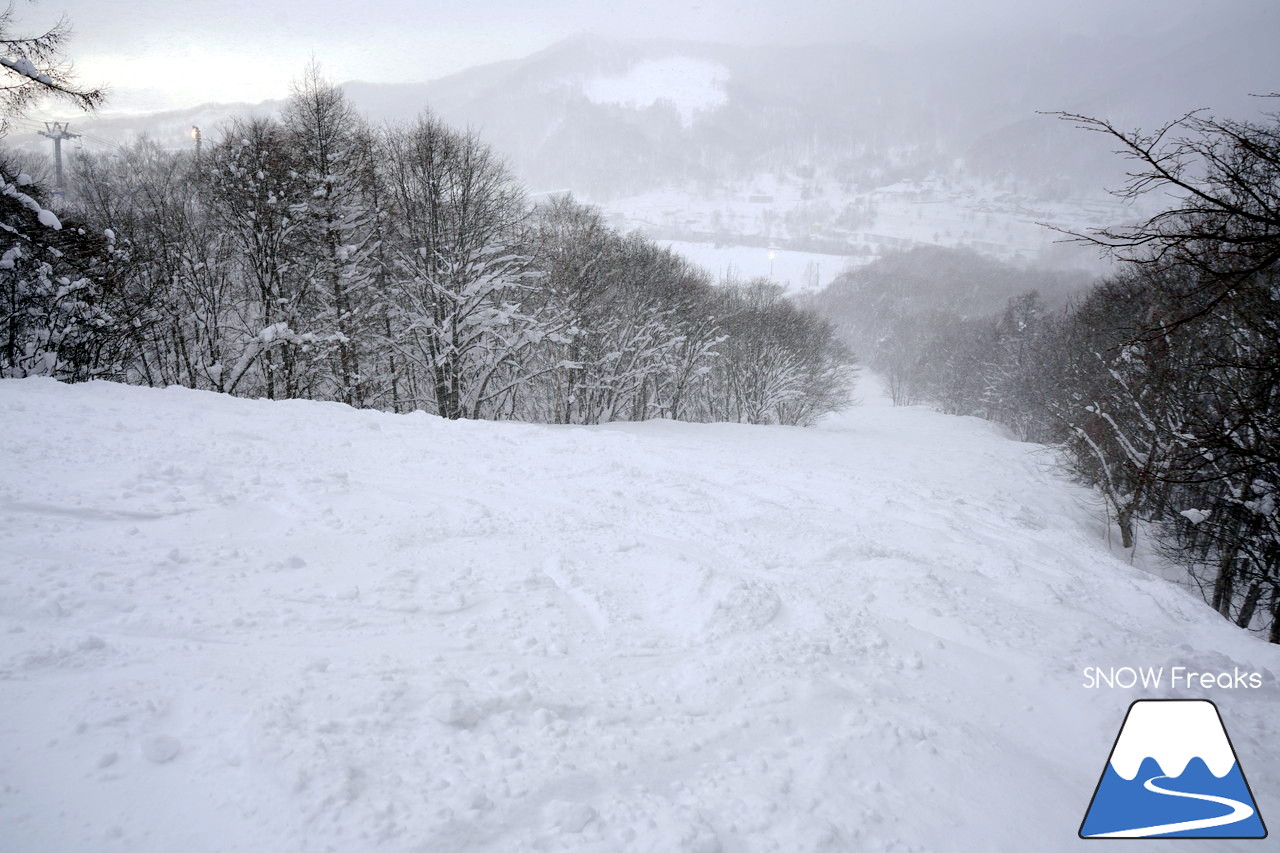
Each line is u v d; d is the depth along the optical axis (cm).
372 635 436
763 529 796
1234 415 755
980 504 1240
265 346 1919
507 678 398
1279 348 695
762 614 546
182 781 278
